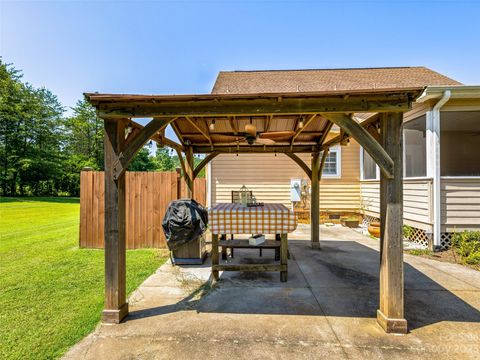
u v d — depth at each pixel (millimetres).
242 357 2348
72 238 7277
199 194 6797
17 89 26234
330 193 9969
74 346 2502
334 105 2809
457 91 5590
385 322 2746
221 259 5434
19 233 8055
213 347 2494
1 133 25344
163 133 4645
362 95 2727
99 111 2920
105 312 2924
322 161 6047
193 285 4039
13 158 25719
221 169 10102
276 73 11477
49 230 8570
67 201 21719
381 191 2938
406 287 3924
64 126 30328
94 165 29453
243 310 3230
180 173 6426
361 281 4203
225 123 5023
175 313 3156
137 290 3846
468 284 4039
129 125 3311
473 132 9641
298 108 2836
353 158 9953
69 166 29031
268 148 6496
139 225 6344
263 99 2828
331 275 4496
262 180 10078
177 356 2367
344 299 3539
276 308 3281
